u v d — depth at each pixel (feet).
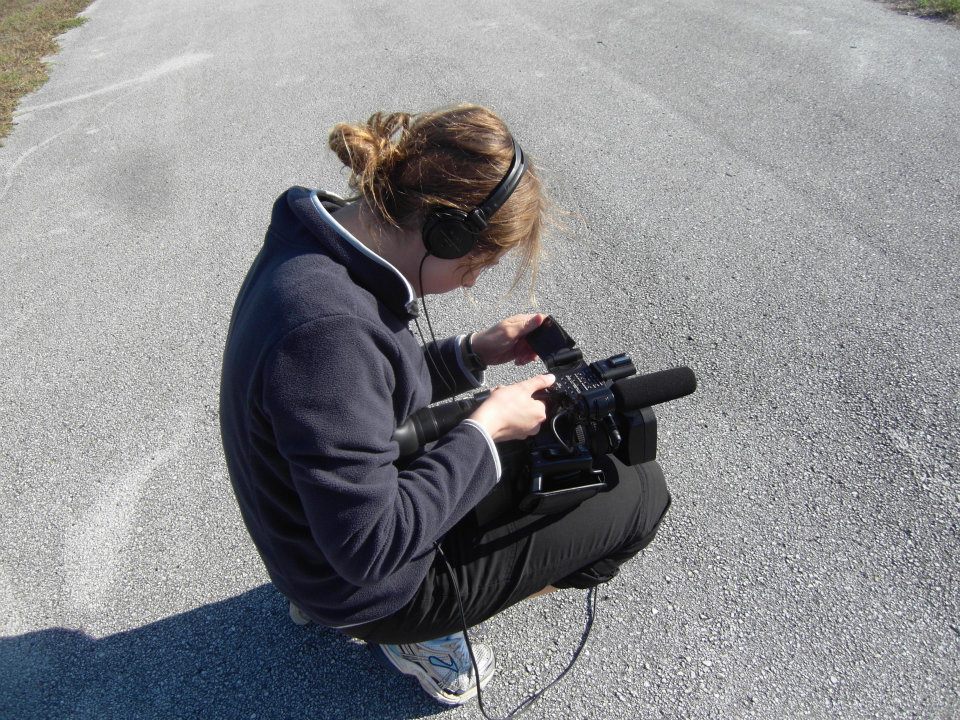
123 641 6.93
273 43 23.18
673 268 10.94
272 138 16.87
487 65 19.10
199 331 10.95
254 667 6.63
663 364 9.33
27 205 15.29
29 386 10.23
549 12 22.45
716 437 8.18
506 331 5.87
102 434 9.27
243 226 13.58
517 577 5.04
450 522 4.34
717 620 6.54
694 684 6.14
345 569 3.96
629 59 18.28
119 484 8.53
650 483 5.47
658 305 10.28
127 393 9.91
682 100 15.87
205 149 16.75
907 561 6.77
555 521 5.11
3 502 8.46
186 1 30.01
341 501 3.70
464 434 4.37
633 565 7.03
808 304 9.91
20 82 22.26
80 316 11.62
